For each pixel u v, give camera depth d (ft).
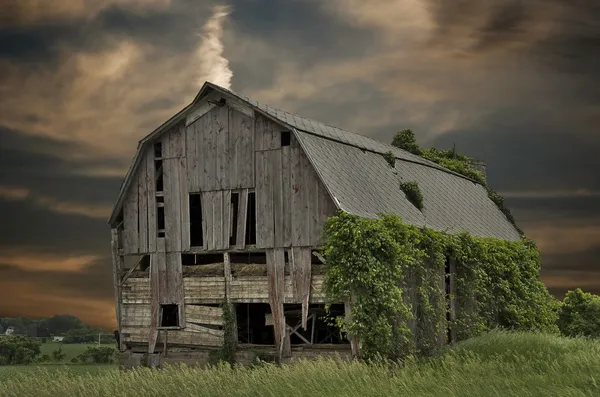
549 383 67.00
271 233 92.27
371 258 83.51
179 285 98.02
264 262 106.63
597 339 108.06
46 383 79.00
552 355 81.61
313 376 71.72
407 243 89.71
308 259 89.30
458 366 76.13
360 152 107.45
